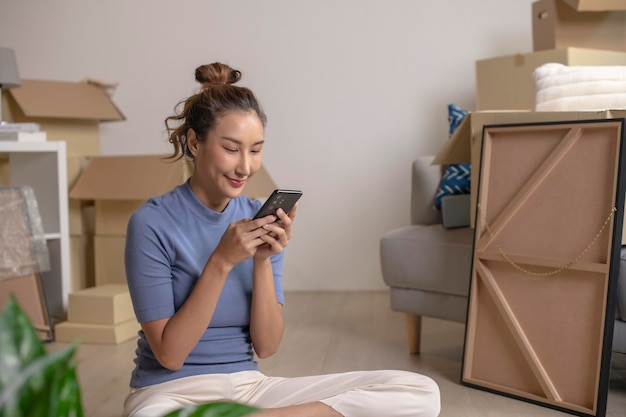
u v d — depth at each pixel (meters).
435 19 3.96
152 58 4.11
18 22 4.17
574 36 3.26
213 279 1.49
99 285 3.52
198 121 1.53
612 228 2.09
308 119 4.07
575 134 2.23
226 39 4.07
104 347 3.00
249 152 1.53
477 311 2.40
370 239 4.08
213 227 1.60
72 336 3.10
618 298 2.19
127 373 2.61
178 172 3.27
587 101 2.47
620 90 2.46
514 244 2.32
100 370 2.66
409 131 4.02
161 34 4.10
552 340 2.19
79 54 4.14
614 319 2.09
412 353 2.80
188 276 1.56
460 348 2.88
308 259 4.13
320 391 1.61
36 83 3.60
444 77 3.98
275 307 1.64
